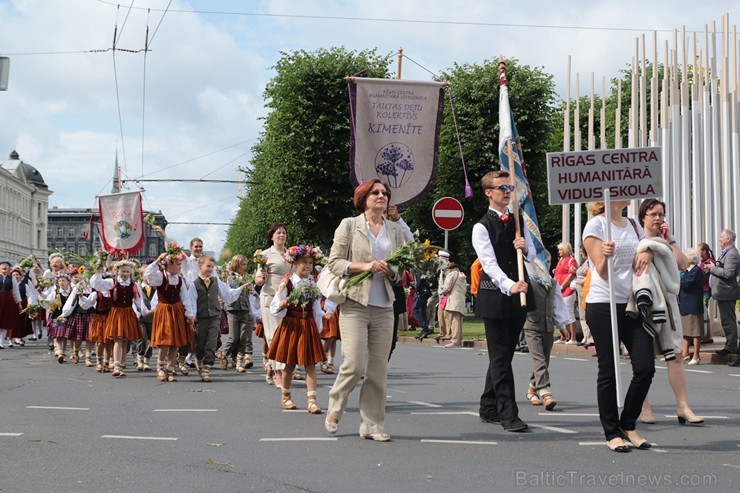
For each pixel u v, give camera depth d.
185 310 12.17
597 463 6.01
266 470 5.82
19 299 20.33
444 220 18.95
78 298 14.98
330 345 12.75
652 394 10.00
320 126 35.34
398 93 9.61
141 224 23.02
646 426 7.68
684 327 14.15
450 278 19.34
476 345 19.50
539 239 8.73
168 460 6.16
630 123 20.34
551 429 7.49
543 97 36.41
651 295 6.51
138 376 13.00
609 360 6.53
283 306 8.82
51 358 16.83
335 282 6.99
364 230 7.03
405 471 5.77
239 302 13.72
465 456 6.29
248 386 11.35
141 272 14.21
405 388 10.71
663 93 19.86
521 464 5.99
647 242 6.69
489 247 7.34
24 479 5.54
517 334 7.49
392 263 6.87
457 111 36.47
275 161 36.25
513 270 7.41
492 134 36.12
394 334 9.34
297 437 7.12
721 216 19.25
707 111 19.28
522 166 8.52
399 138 9.61
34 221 122.81
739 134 19.02
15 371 13.68
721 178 19.30
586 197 6.91
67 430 7.49
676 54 19.75
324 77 35.66
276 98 36.06
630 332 6.64
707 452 6.42
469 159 36.22
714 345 16.59
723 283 14.06
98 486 5.35
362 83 9.55
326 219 36.44
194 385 11.50
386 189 7.18
